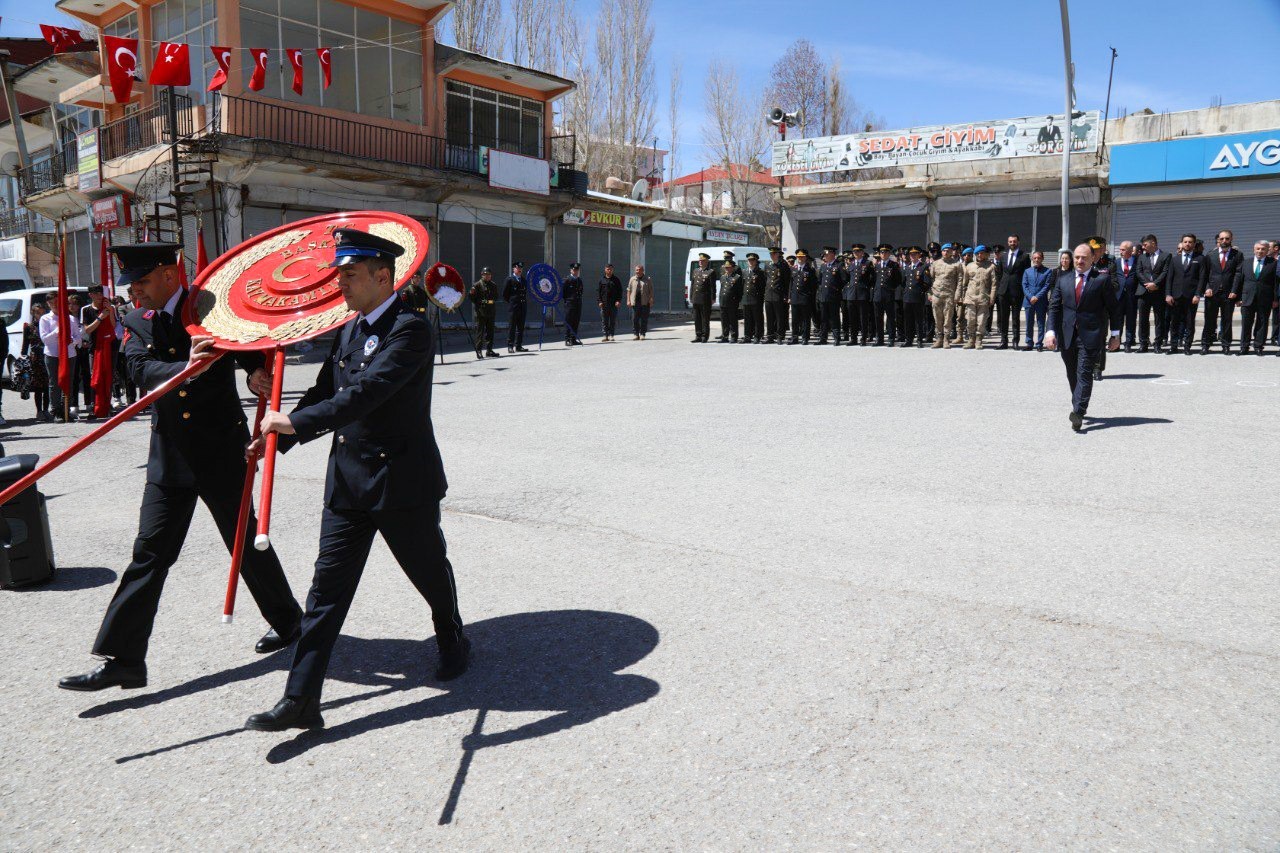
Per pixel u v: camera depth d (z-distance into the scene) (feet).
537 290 65.31
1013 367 45.09
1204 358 47.06
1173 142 76.23
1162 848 8.47
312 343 64.85
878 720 10.96
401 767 10.30
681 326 92.63
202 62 69.26
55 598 16.28
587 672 12.53
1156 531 18.10
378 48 75.72
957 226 88.74
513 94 88.38
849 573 16.14
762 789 9.61
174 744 10.95
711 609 14.62
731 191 174.40
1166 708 11.07
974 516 19.52
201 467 12.26
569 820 9.20
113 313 40.96
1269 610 13.98
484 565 17.15
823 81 180.04
